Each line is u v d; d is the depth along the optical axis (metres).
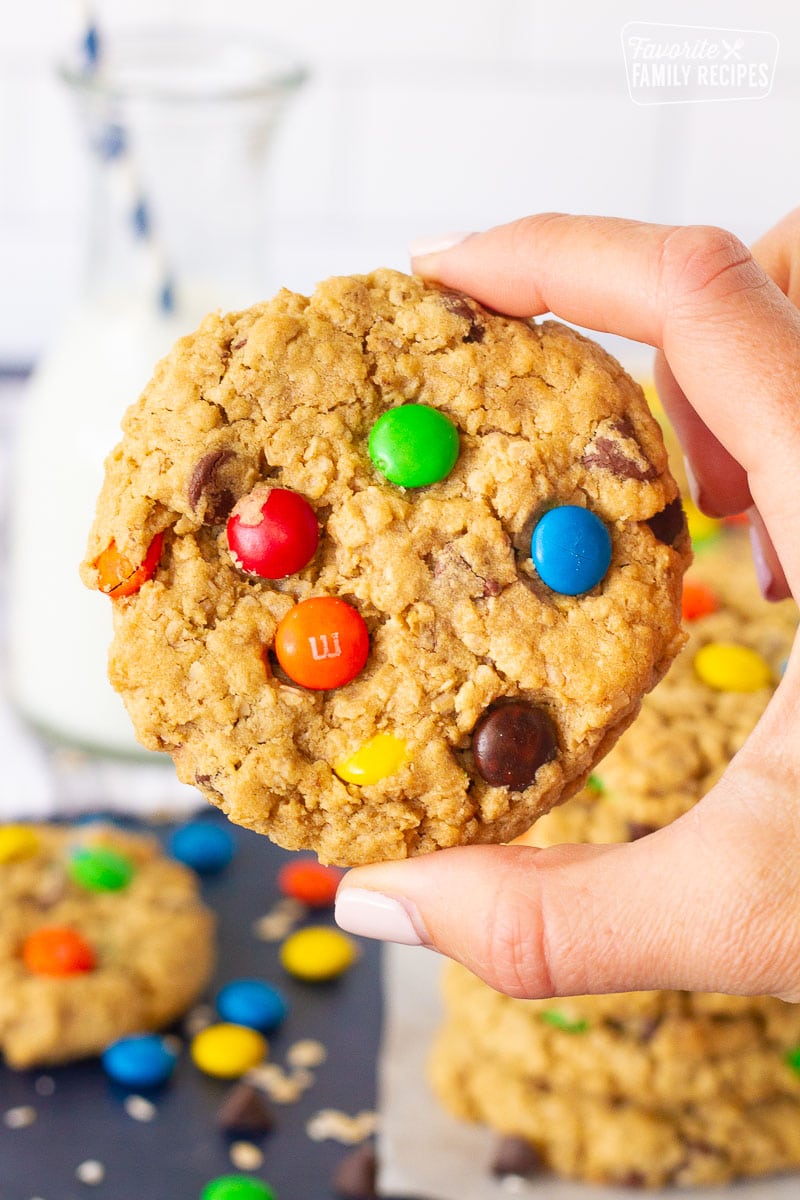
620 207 0.79
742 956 0.32
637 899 0.32
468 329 0.34
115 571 0.33
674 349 0.33
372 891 0.33
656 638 0.33
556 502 0.33
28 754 0.75
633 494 0.33
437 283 0.35
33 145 0.77
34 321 0.81
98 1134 0.47
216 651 0.32
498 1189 0.46
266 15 0.75
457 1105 0.48
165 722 0.33
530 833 0.44
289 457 0.33
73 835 0.57
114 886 0.54
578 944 0.32
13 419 0.77
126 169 0.53
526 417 0.34
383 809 0.33
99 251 0.55
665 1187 0.46
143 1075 0.48
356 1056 0.51
